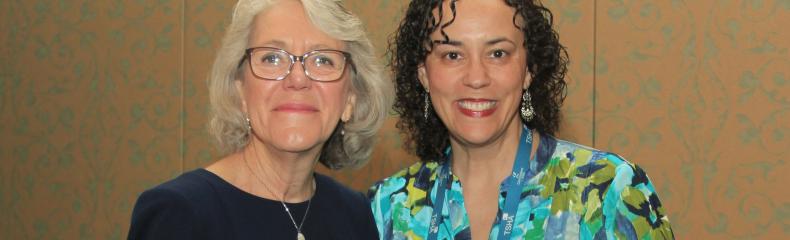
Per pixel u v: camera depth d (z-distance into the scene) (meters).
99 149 4.87
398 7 4.27
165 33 4.71
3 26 5.04
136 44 4.77
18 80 5.02
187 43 4.67
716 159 3.86
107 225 4.88
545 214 2.01
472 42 2.02
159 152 4.74
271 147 1.91
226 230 1.79
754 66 3.79
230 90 1.90
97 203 4.89
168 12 4.70
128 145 4.81
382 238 2.20
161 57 4.72
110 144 4.85
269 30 1.85
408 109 2.24
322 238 2.01
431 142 2.25
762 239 3.81
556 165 2.05
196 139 4.67
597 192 1.97
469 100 2.04
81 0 4.88
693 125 3.89
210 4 4.62
